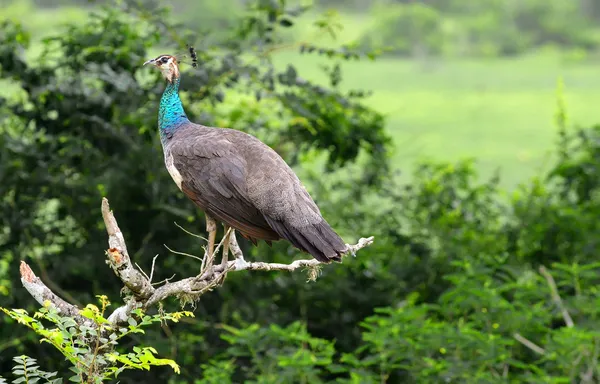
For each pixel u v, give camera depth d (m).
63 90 12.98
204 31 13.95
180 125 8.92
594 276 12.88
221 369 12.08
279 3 14.24
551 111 49.81
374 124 14.89
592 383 11.78
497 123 45.84
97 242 13.29
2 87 20.45
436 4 80.88
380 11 73.19
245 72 13.31
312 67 52.84
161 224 13.18
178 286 7.38
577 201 15.82
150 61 9.02
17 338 12.72
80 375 6.96
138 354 7.11
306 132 14.42
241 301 13.51
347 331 13.66
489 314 12.30
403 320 12.07
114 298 13.24
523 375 12.07
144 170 13.11
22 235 13.41
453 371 11.32
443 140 41.03
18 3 54.81
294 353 11.84
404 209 15.43
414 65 68.62
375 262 14.25
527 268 15.23
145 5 13.66
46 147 13.34
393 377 12.67
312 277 8.09
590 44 81.62
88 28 14.16
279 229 7.80
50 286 13.27
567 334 11.60
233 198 8.08
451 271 14.37
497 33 77.50
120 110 13.09
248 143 8.35
